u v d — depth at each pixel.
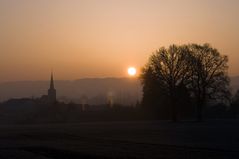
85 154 47.97
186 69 122.31
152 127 105.88
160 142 64.19
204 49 123.25
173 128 99.25
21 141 73.44
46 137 82.62
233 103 148.25
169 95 123.31
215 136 74.19
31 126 136.12
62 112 197.75
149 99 134.00
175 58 123.19
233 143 60.25
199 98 122.56
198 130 90.31
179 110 133.25
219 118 150.62
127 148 54.81
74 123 154.38
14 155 49.69
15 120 187.75
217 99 123.06
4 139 79.69
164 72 123.56
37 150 55.41
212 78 122.44
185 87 122.44
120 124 128.88
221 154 46.56
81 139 74.75
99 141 68.94
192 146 56.25
